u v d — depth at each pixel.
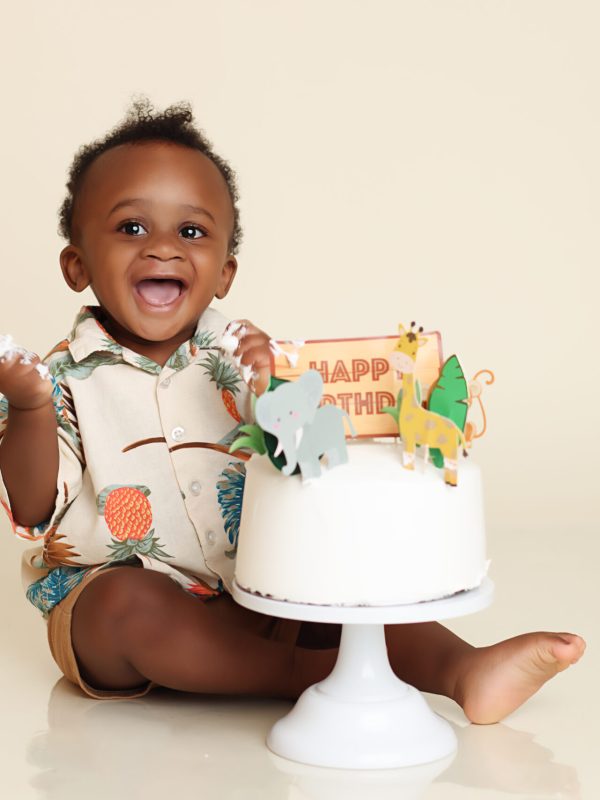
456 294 3.20
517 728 1.39
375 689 1.29
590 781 1.22
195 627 1.43
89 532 1.55
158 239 1.57
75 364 1.58
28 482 1.49
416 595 1.21
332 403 1.32
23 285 3.08
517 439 3.11
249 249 3.17
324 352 1.33
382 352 1.33
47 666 1.69
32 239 3.10
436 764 1.26
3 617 1.97
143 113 1.85
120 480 1.55
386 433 1.32
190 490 1.56
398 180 3.20
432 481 1.23
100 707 1.49
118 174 1.60
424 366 1.32
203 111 3.16
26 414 1.45
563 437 3.12
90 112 3.13
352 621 1.20
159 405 1.57
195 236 1.61
